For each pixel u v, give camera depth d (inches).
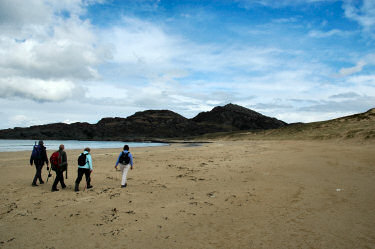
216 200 302.2
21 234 202.2
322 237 182.9
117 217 244.5
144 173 531.2
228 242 180.7
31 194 346.9
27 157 986.1
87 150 385.4
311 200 284.8
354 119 1972.2
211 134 6102.4
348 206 257.1
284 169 535.2
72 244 182.4
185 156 941.2
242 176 467.2
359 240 175.6
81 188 389.7
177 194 338.3
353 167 517.3
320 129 2074.3
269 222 219.0
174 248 173.3
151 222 229.0
